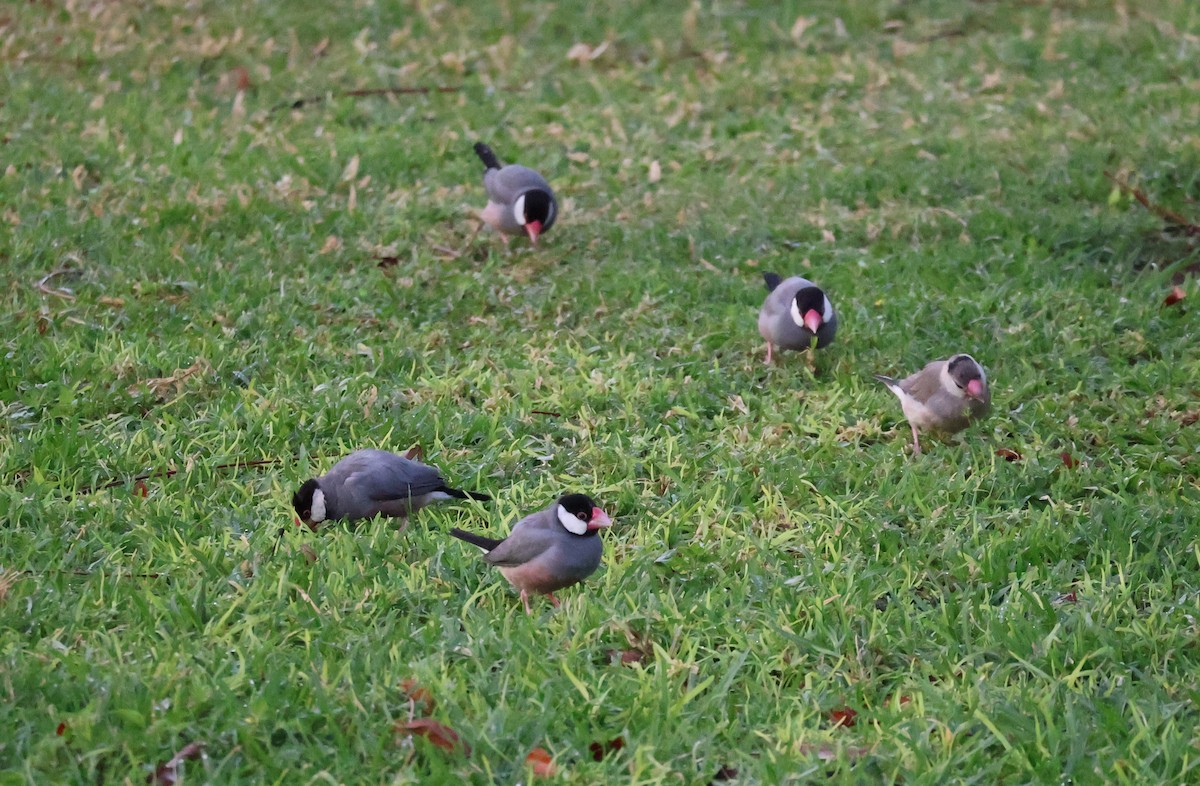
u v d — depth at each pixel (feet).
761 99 66.64
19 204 52.60
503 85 69.05
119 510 32.37
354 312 45.32
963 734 24.64
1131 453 36.37
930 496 33.81
